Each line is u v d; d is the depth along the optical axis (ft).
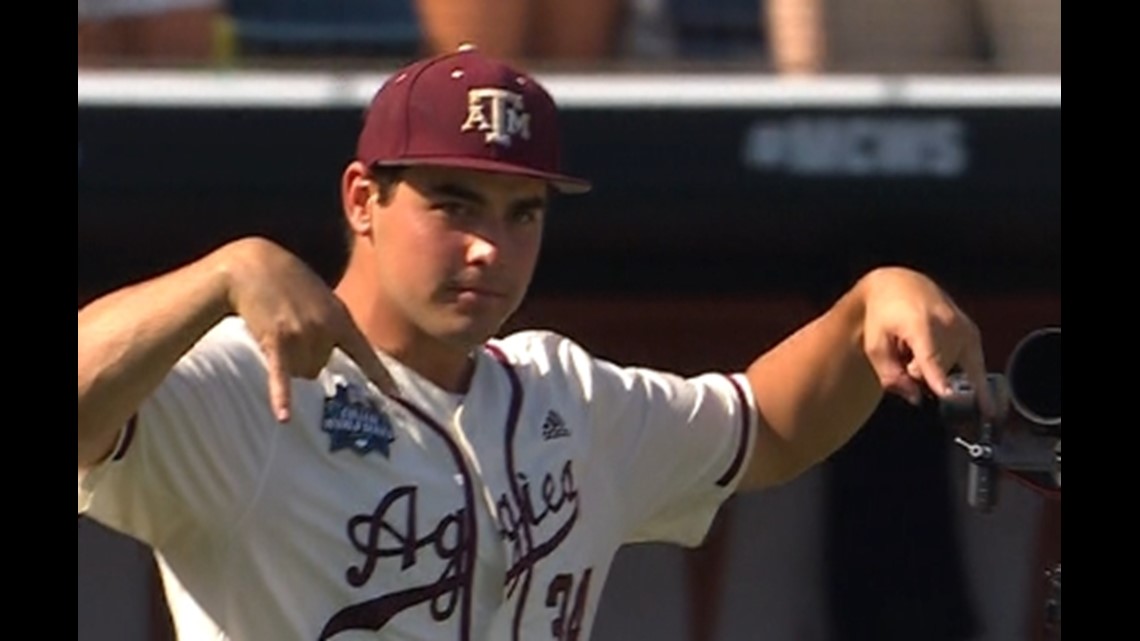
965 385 34.63
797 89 51.24
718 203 51.57
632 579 55.26
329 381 33.14
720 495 38.50
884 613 54.65
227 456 32.40
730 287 52.85
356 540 32.83
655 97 50.98
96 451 31.22
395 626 33.17
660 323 53.06
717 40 56.24
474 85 32.96
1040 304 52.90
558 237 51.83
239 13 55.36
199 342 32.40
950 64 54.49
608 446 36.58
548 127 33.58
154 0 53.57
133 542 53.98
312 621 32.91
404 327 33.81
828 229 52.01
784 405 38.04
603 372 36.76
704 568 55.11
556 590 35.27
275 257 30.40
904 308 35.32
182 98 50.26
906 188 51.60
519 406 35.09
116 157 50.21
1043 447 34.86
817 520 54.75
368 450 33.06
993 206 51.70
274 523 32.65
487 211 33.06
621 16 55.31
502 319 33.58
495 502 34.04
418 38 55.52
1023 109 51.44
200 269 30.42
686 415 37.50
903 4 54.29
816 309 52.70
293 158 50.60
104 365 30.12
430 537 33.35
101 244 50.49
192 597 33.27
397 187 33.09
